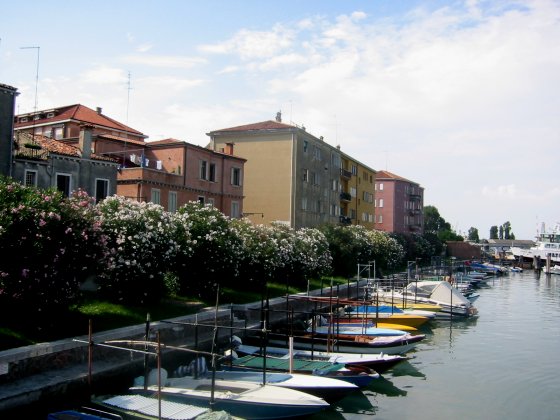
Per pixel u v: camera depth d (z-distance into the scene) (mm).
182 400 14555
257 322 25062
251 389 15266
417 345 26703
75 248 17375
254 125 52844
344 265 48250
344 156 66625
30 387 13391
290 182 49750
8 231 15648
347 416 16047
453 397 18141
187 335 20125
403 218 96375
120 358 16703
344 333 25062
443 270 65562
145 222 22016
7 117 25609
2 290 15586
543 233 105062
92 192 30000
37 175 27484
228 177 43156
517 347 26750
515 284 66750
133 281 21391
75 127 45375
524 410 16953
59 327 17281
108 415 13062
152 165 39188
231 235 27328
